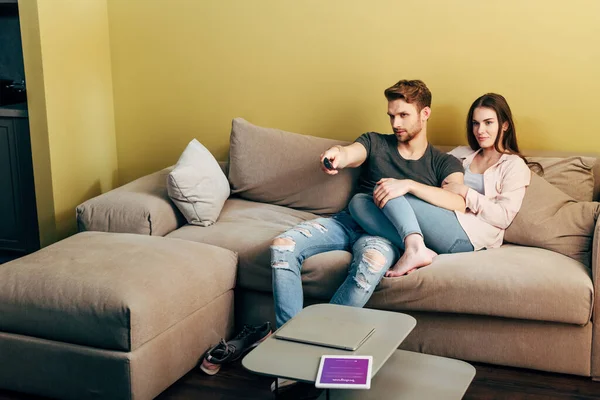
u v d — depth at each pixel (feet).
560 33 10.52
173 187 10.30
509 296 8.46
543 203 9.63
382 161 10.28
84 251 8.91
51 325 8.02
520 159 10.01
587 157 10.13
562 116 10.77
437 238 9.36
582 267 8.80
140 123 13.14
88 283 8.04
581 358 8.56
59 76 11.84
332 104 11.91
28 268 8.45
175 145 13.03
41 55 11.43
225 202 11.32
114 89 13.12
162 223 10.30
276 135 11.34
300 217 10.82
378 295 8.95
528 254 9.10
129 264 8.50
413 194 9.50
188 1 12.34
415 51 11.25
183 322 8.59
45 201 11.98
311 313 7.57
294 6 11.76
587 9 10.33
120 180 13.53
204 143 12.83
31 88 11.60
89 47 12.48
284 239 9.21
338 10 11.53
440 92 11.26
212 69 12.48
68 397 8.14
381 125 11.72
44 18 11.42
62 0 11.76
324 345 6.82
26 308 8.09
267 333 9.34
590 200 9.97
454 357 8.95
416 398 7.06
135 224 10.17
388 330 7.12
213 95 12.59
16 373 8.30
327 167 9.88
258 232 10.07
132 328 7.71
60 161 12.00
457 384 7.32
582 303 8.30
